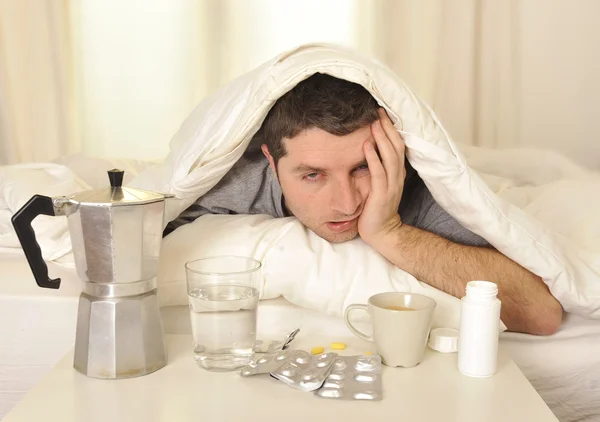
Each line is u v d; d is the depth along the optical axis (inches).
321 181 40.8
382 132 39.4
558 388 41.8
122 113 94.8
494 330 34.4
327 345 38.6
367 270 40.6
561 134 95.4
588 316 41.1
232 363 34.8
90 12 92.4
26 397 31.7
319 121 38.2
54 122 92.6
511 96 95.6
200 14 93.6
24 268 46.6
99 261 32.8
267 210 47.3
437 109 96.1
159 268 41.0
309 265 40.3
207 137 41.7
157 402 31.4
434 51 94.4
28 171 54.2
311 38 95.5
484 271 40.6
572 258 41.3
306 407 31.0
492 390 33.1
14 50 90.3
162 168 46.1
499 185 58.7
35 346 41.2
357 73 37.2
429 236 42.0
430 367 35.8
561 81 94.3
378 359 35.1
